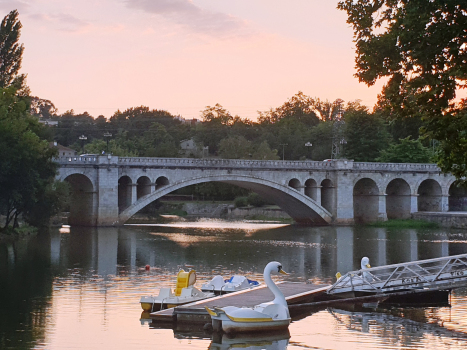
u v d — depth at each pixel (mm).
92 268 60812
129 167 111250
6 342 33062
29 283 51469
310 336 34969
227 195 180500
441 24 28234
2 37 103750
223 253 75438
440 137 29906
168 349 32031
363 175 128125
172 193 190250
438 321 38844
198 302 39094
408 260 70188
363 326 37469
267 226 122062
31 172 85125
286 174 123375
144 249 77938
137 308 41469
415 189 131125
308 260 69750
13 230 88312
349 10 30750
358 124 159125
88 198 111125
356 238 96625
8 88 90938
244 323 34125
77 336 34281
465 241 92062
